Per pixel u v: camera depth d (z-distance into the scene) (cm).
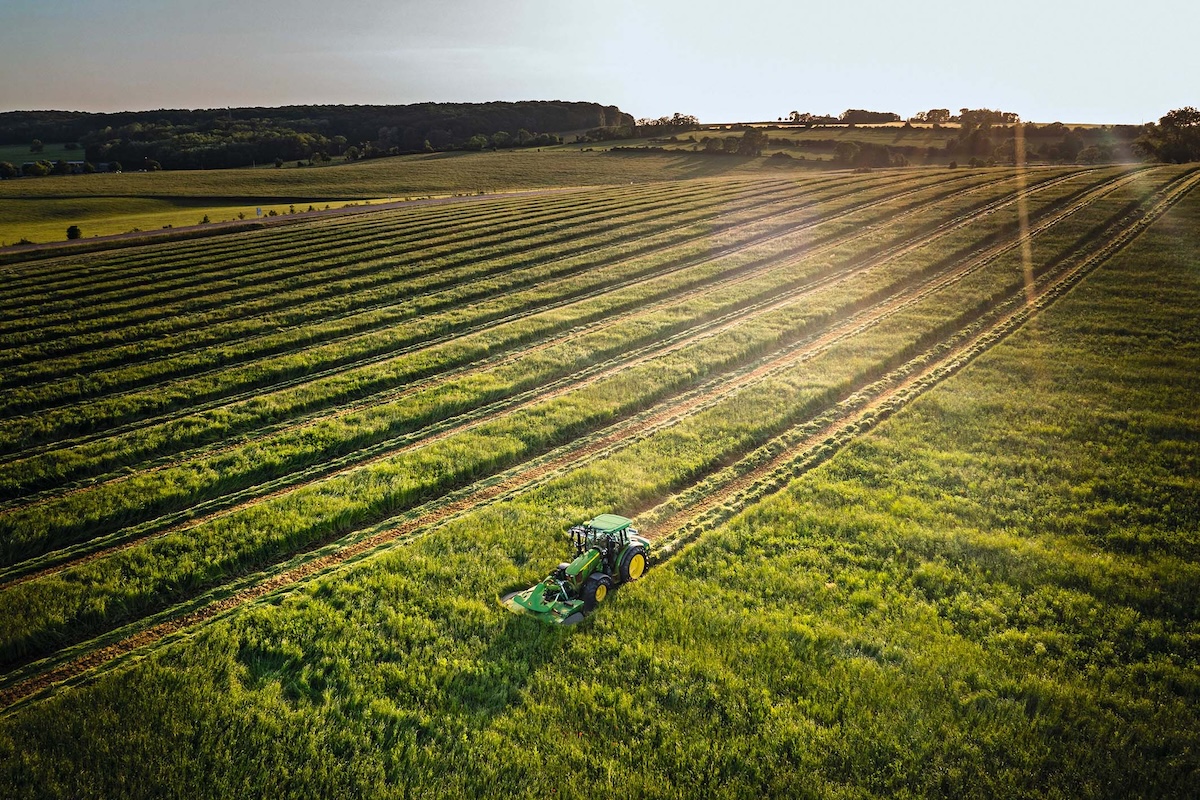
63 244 7544
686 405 2819
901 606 1519
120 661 1466
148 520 2105
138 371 3372
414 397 2914
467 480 2266
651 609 1532
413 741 1188
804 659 1369
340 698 1302
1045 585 1566
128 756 1171
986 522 1839
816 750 1148
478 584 1642
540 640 1446
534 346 3659
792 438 2461
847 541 1778
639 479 2139
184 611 1641
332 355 3509
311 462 2438
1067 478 2066
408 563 1730
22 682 1434
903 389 2870
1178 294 3784
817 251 5378
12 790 1120
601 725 1224
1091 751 1121
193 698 1302
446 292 4641
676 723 1220
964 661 1339
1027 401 2636
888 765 1116
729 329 3634
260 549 1853
